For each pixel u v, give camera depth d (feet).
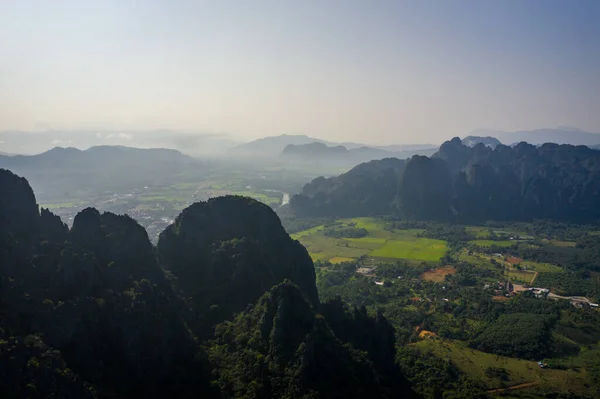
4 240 268.21
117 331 259.19
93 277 274.98
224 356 291.17
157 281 321.11
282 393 253.24
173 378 262.67
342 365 276.21
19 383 199.93
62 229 314.35
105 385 237.66
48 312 239.71
